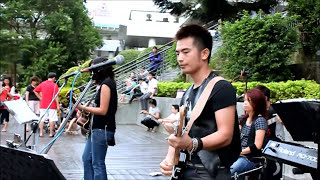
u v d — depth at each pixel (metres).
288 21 8.36
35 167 1.88
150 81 11.92
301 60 9.32
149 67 14.41
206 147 1.97
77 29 24.48
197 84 2.19
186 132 1.98
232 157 2.11
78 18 24.58
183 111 1.88
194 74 2.18
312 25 8.53
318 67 8.44
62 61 23.34
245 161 3.64
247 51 8.52
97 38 26.97
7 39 21.91
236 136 2.12
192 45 2.13
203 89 2.11
